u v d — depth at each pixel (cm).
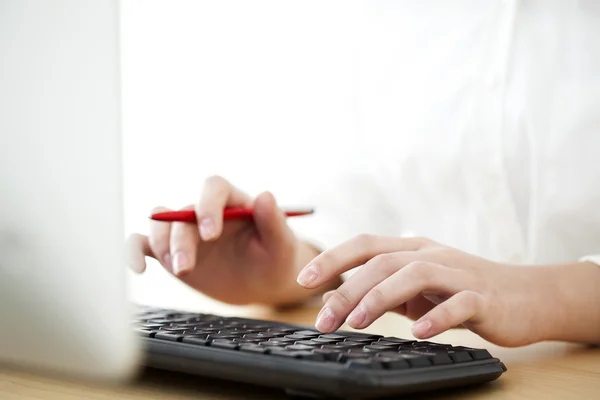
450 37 109
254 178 129
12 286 32
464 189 105
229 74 142
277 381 39
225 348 42
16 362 34
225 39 145
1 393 43
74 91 30
